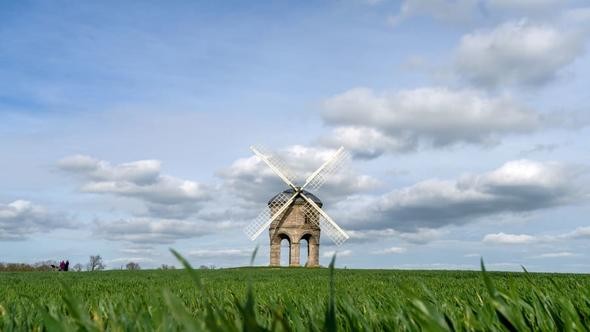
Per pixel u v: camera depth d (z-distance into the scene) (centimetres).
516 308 252
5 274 4325
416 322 225
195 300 604
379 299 460
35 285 1808
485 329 230
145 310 308
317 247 8069
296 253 7938
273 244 8025
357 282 1930
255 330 118
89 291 1298
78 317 162
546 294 340
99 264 8075
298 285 1504
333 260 143
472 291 682
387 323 278
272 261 7950
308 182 7944
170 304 115
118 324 239
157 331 208
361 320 259
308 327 270
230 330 123
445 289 1091
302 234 7975
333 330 138
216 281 2081
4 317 308
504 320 199
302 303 413
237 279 2530
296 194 7975
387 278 2717
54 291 1272
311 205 7994
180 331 226
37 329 278
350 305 291
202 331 116
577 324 228
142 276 3469
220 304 382
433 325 185
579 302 340
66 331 158
